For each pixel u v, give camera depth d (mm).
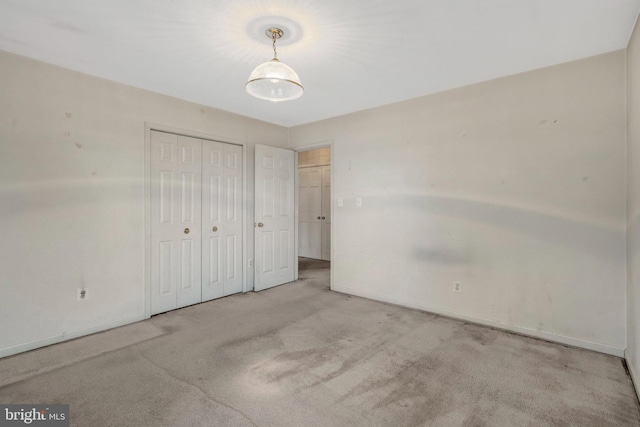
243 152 3996
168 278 3311
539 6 1825
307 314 3232
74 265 2646
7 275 2330
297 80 1954
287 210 4492
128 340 2607
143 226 3072
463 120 3037
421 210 3330
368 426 1603
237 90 3113
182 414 1688
